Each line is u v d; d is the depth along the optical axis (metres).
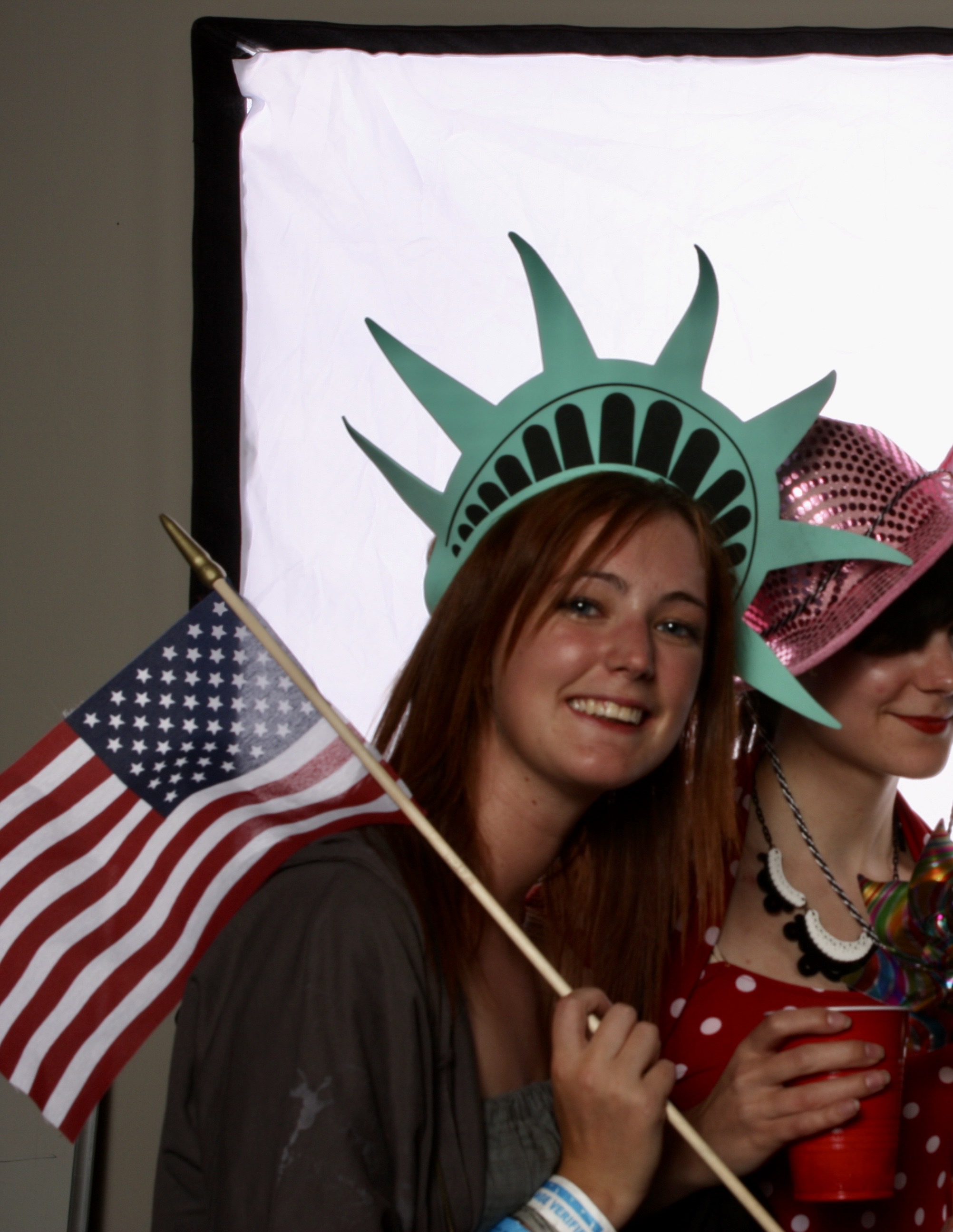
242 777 0.94
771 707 1.22
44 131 2.01
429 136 1.93
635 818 1.09
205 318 1.87
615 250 1.93
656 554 0.92
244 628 0.95
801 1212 1.08
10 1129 1.71
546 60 1.94
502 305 1.91
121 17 2.03
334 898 0.81
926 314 1.94
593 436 1.05
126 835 0.93
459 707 0.94
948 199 1.95
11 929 0.91
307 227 1.90
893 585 1.06
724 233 1.94
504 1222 0.82
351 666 1.85
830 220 1.95
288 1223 0.71
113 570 1.93
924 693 1.09
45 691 1.90
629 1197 0.83
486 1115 0.86
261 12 2.04
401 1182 0.75
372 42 1.93
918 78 1.96
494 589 0.93
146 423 1.96
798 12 2.06
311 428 1.88
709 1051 1.12
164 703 0.94
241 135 1.90
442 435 1.88
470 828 0.93
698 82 1.95
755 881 1.18
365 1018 0.77
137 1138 1.77
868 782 1.17
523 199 1.93
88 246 1.99
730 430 1.07
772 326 1.94
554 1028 0.87
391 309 1.90
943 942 1.10
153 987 0.92
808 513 1.13
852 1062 0.94
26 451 1.95
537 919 1.12
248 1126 0.75
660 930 1.09
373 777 0.91
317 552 1.86
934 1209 1.10
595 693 0.89
